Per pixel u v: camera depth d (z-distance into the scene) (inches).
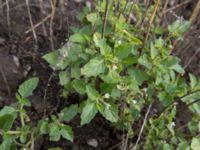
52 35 17.0
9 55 16.2
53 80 15.9
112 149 15.4
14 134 12.2
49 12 18.3
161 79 14.2
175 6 19.1
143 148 14.2
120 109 14.6
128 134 14.2
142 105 15.6
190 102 14.8
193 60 20.0
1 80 15.3
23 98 12.3
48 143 14.4
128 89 13.7
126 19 16.1
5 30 17.0
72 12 18.8
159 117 14.6
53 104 15.4
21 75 15.8
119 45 12.8
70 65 13.8
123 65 14.1
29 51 16.7
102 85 12.6
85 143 15.2
